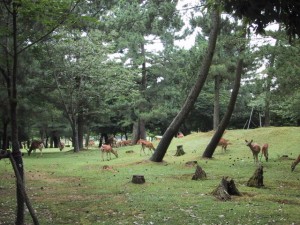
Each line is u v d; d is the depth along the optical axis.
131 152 26.47
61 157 25.92
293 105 27.55
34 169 17.97
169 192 11.18
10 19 7.68
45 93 27.94
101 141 51.44
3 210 9.27
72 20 7.32
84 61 29.98
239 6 6.16
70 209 9.35
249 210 8.71
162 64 36.44
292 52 15.84
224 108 43.66
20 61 18.98
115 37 32.44
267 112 33.88
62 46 27.67
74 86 31.30
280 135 25.98
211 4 7.38
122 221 8.05
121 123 43.28
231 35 18.09
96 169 17.78
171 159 20.95
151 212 8.74
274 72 17.28
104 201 10.17
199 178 13.77
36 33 7.57
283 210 8.70
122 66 34.56
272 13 5.95
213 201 9.79
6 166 19.14
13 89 7.19
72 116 31.75
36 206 9.71
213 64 26.20
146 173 15.65
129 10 22.20
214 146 20.58
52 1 6.70
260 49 16.41
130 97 34.81
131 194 11.02
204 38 26.81
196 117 46.28
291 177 14.16
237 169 16.45
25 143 55.47
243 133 28.17
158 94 36.72
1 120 21.70
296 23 6.05
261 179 12.09
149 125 48.19
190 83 25.39
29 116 25.16
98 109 34.06
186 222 7.79
